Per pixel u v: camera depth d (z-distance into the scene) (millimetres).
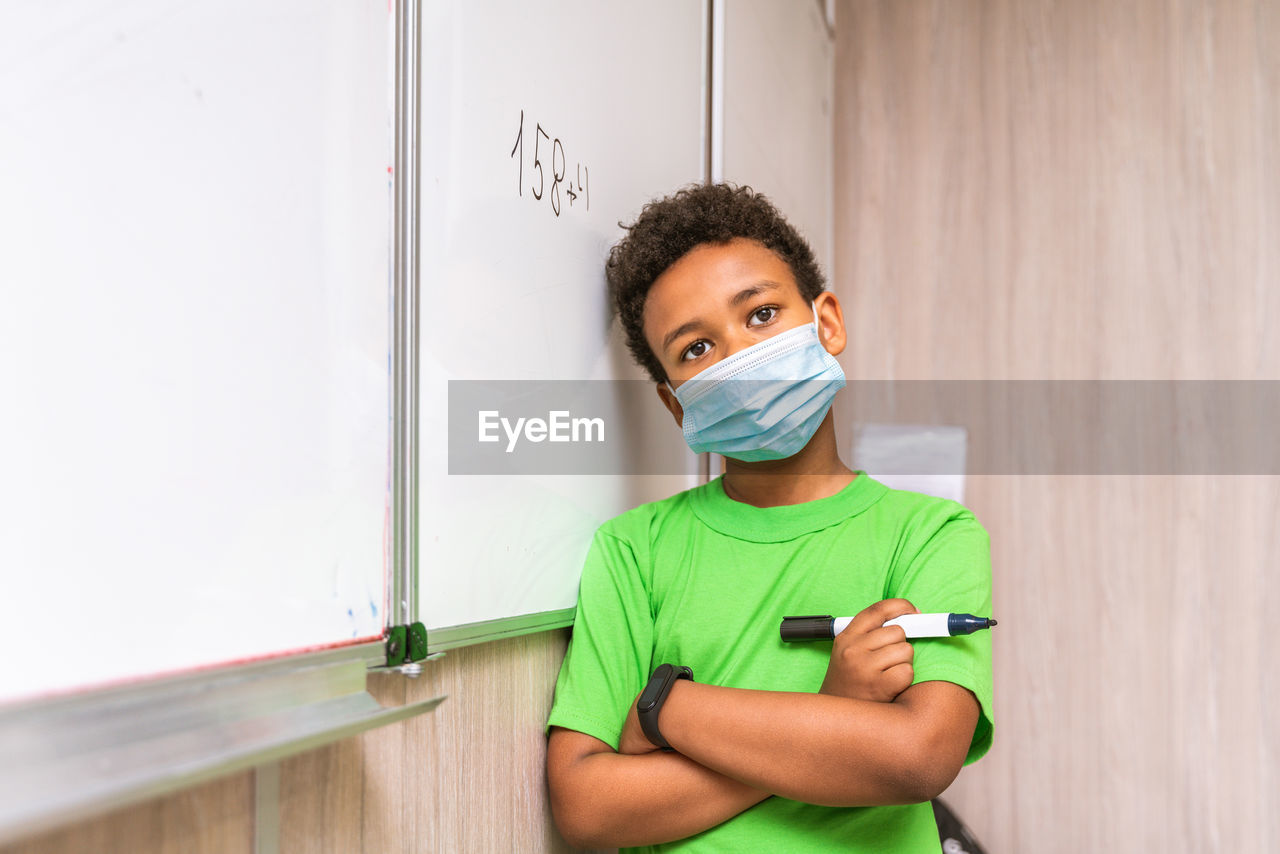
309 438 490
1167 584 1521
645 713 671
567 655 787
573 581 806
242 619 439
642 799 662
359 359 532
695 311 762
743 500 819
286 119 481
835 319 854
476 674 674
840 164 1788
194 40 424
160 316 403
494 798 694
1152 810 1504
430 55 609
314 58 502
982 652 676
